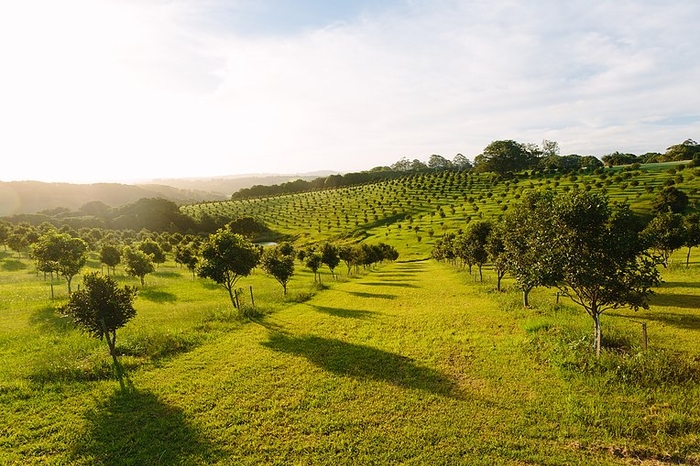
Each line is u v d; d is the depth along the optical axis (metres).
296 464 10.30
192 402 13.96
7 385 14.98
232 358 18.61
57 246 33.47
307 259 49.44
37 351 19.47
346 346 20.12
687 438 10.66
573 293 32.81
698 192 93.00
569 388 13.97
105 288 17.59
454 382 15.10
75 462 10.55
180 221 152.38
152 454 10.87
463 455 10.42
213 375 16.52
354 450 10.85
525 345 18.69
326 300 35.56
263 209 189.12
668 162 169.75
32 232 67.56
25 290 38.00
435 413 12.70
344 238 123.62
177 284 46.97
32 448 11.11
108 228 142.25
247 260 29.70
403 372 16.30
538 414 12.38
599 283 15.37
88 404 13.84
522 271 19.56
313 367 17.17
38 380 15.64
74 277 50.41
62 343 20.88
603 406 12.49
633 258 15.67
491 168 184.00
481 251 42.34
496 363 16.80
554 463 9.93
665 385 13.50
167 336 21.08
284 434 11.77
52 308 29.58
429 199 152.62
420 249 95.19
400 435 11.48
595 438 10.94
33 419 12.70
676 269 38.47
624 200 92.75
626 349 17.00
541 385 14.39
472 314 26.42
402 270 68.75
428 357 18.00
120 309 17.58
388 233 116.69
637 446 10.45
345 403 13.64
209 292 41.94
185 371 16.98
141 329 23.30
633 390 13.41
